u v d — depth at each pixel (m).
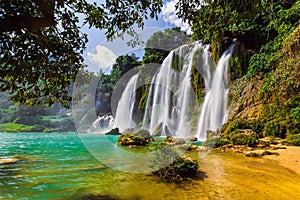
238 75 16.33
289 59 13.13
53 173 5.48
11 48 2.62
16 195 4.02
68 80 3.31
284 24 15.54
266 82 13.74
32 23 2.48
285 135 11.27
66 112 44.25
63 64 3.10
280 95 12.55
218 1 3.58
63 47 3.07
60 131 39.66
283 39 14.98
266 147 9.33
